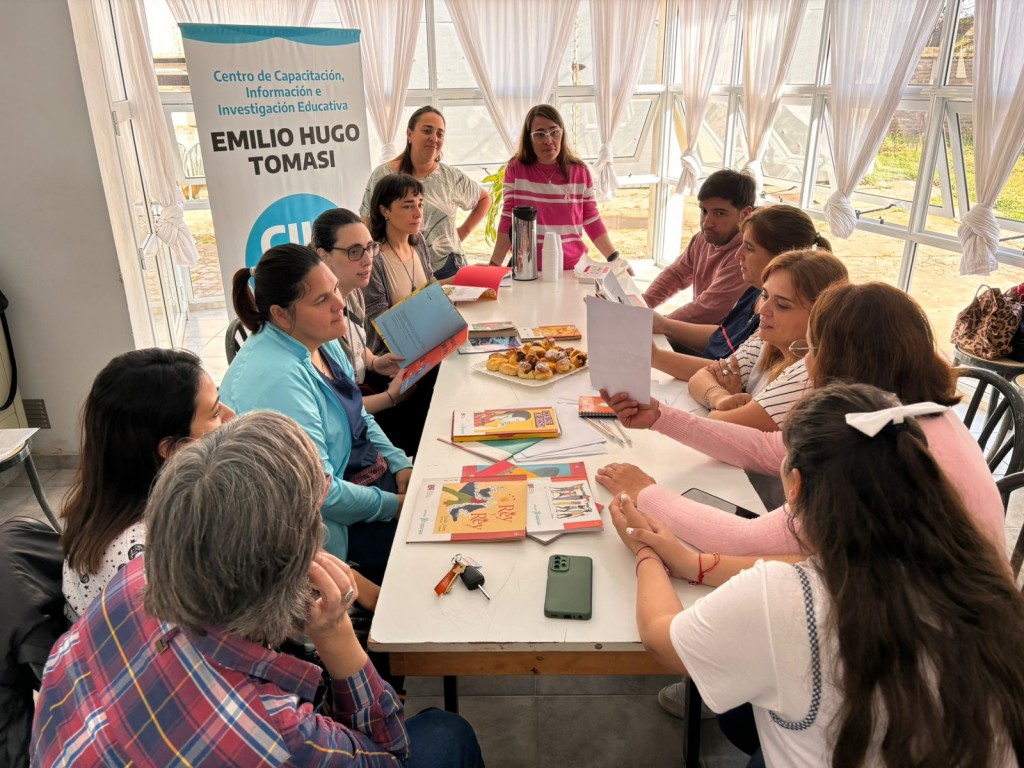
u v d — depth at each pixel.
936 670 0.70
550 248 3.19
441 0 5.17
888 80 3.96
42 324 3.20
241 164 3.55
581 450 1.65
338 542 1.68
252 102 3.50
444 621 1.12
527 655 1.14
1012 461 1.61
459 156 5.71
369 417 2.12
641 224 6.62
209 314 5.53
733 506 1.40
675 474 1.54
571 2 5.12
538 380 2.02
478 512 1.39
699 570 1.16
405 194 2.68
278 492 0.75
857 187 4.49
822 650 0.76
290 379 1.64
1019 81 3.23
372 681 0.94
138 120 4.36
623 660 1.14
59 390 3.29
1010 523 2.72
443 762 1.10
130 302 3.31
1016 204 3.56
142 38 4.23
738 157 5.56
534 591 1.19
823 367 1.20
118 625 0.81
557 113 3.42
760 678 0.80
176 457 0.79
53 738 0.77
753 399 1.64
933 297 4.10
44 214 3.05
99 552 1.04
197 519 0.72
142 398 1.04
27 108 2.91
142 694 0.75
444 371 2.15
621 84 5.48
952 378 1.18
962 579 0.73
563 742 1.80
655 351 2.13
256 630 0.78
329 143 3.82
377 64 5.03
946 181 3.89
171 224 4.59
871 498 0.75
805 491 0.80
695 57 5.42
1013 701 0.71
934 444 1.08
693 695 1.54
